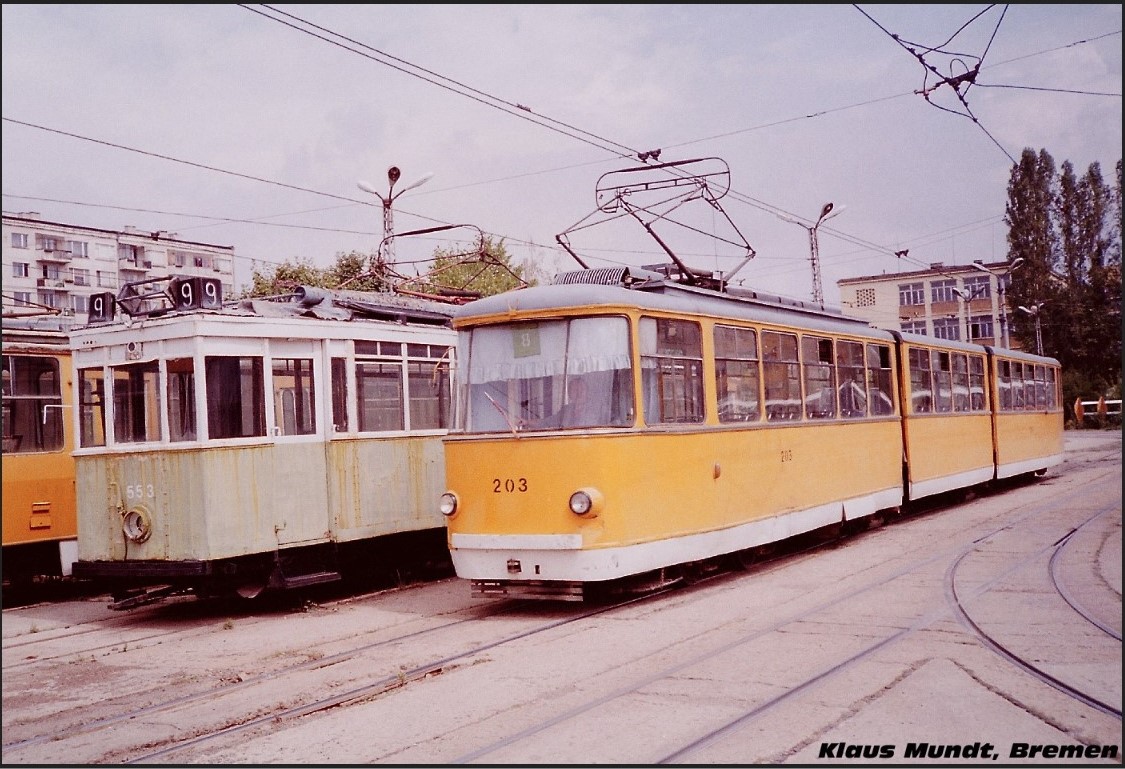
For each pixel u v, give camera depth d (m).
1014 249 59.72
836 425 14.91
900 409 17.72
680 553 10.93
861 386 16.09
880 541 15.31
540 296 10.63
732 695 7.08
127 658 9.66
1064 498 20.52
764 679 7.47
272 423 11.80
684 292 12.21
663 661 8.20
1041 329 58.75
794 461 13.55
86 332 11.98
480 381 10.84
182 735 6.86
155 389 11.50
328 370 12.44
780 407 13.34
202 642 10.28
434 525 13.75
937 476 18.98
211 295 11.58
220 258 69.81
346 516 12.46
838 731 6.21
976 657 7.91
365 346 12.92
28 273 59.72
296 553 12.07
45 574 13.41
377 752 6.20
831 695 6.98
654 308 10.81
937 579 11.55
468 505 10.67
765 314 13.22
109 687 8.45
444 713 6.98
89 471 11.89
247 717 7.19
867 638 8.69
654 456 10.62
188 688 8.23
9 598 14.61
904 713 6.53
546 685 7.60
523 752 6.03
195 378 11.16
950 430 19.81
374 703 7.35
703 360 11.65
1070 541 14.27
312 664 8.79
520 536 10.29
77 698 8.12
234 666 8.96
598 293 10.45
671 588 11.94
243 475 11.42
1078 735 6.07
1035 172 59.38
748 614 10.05
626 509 10.23
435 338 14.05
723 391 12.01
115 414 11.77
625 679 7.67
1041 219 58.91
